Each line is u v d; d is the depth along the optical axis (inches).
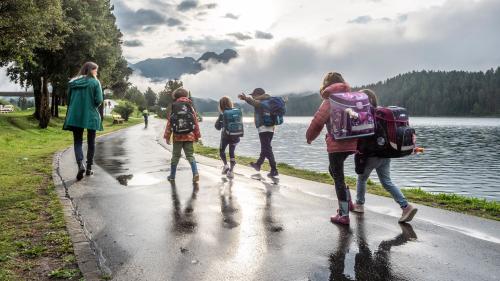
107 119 2721.5
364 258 162.1
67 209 230.1
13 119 1263.5
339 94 199.5
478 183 893.2
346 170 992.2
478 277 144.8
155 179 339.0
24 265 150.9
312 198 268.7
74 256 159.9
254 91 371.6
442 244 178.9
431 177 989.8
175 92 329.7
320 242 180.7
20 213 221.1
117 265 153.4
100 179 334.3
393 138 201.6
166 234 190.7
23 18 771.4
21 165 411.2
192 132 322.7
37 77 1321.4
